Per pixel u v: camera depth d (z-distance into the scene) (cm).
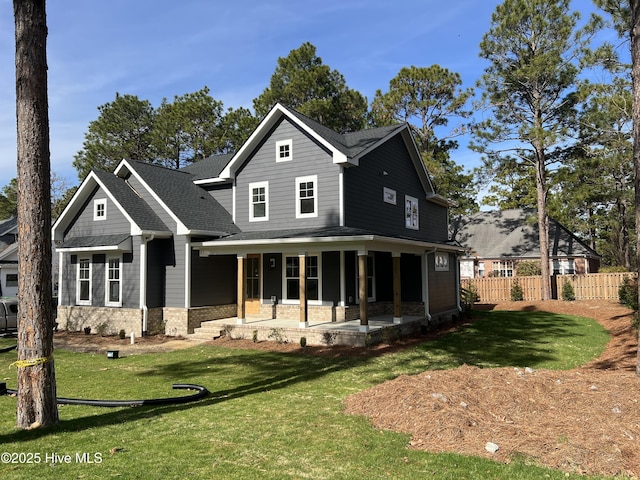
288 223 1688
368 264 1802
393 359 1152
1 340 1592
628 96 1953
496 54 2598
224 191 1889
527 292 2831
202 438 574
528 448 498
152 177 1798
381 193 1836
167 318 1625
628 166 2691
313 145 1650
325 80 3231
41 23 626
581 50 2367
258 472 471
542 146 2467
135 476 462
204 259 1672
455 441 529
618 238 3644
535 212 3712
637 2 771
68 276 1817
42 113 624
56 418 632
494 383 687
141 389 870
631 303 1864
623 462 459
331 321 1589
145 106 3881
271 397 789
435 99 3412
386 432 579
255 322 1568
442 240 2448
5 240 3500
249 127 3456
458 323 1880
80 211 1819
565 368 1063
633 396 612
